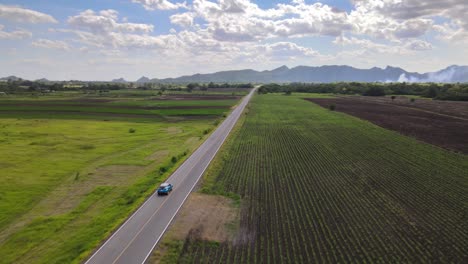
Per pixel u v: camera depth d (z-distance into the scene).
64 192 44.62
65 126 96.62
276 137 79.94
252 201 40.03
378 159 58.16
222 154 62.62
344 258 27.61
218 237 31.06
